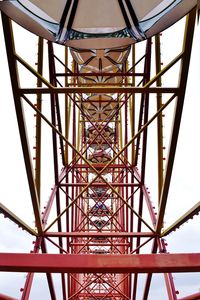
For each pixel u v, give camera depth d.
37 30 10.94
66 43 11.82
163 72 11.83
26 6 10.15
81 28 11.05
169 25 10.59
